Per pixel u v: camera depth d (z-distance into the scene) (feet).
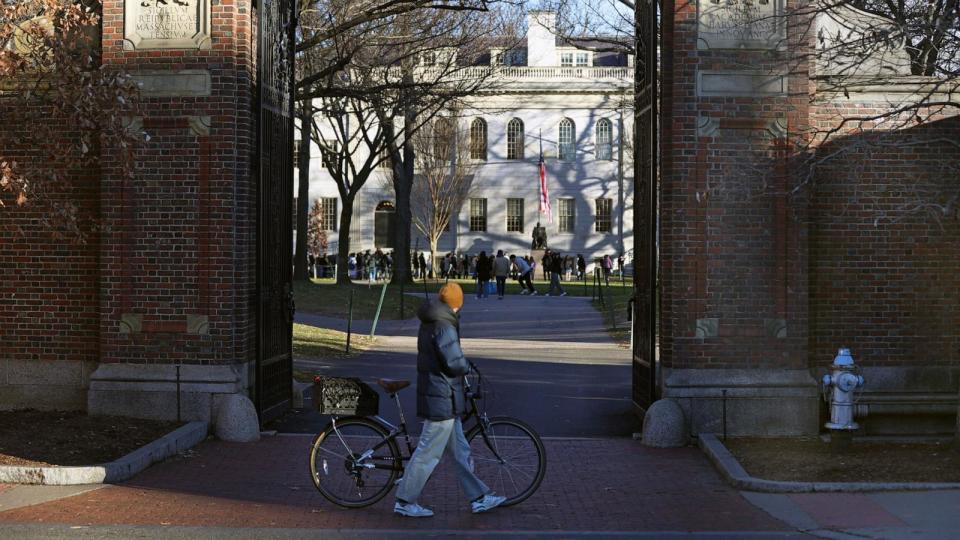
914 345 43.06
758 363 41.81
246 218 42.65
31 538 26.58
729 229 41.78
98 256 43.73
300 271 149.48
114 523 28.12
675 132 41.65
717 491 32.83
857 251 42.98
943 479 33.09
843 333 43.04
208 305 41.86
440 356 28.78
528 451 30.89
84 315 43.88
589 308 123.85
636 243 48.11
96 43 43.21
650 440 40.45
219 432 40.78
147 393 41.63
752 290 41.83
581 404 51.60
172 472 34.91
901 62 43.24
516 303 134.10
